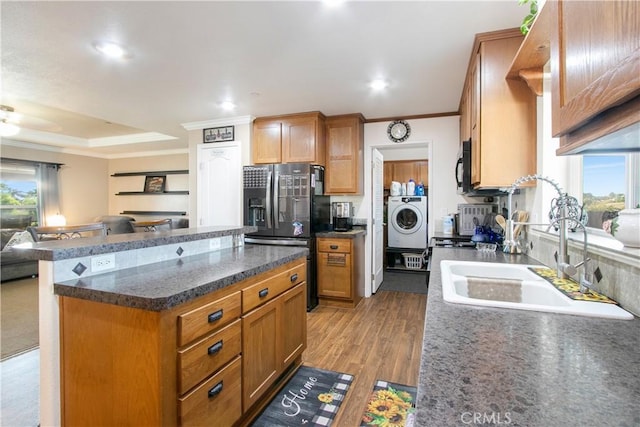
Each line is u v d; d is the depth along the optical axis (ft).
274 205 12.82
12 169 19.31
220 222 14.20
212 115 13.29
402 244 19.69
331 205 14.57
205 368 4.70
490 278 5.30
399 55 7.98
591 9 2.27
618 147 2.71
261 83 9.84
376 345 9.27
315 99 11.34
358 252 13.26
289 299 7.36
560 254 4.85
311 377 7.57
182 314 4.31
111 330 4.30
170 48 7.64
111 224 18.70
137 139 19.69
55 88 10.16
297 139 13.17
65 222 21.70
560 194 4.87
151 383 4.05
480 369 2.26
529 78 6.26
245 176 13.34
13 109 13.75
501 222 8.27
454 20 6.46
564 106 2.71
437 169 13.15
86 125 17.04
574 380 2.10
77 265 4.96
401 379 7.48
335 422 6.07
